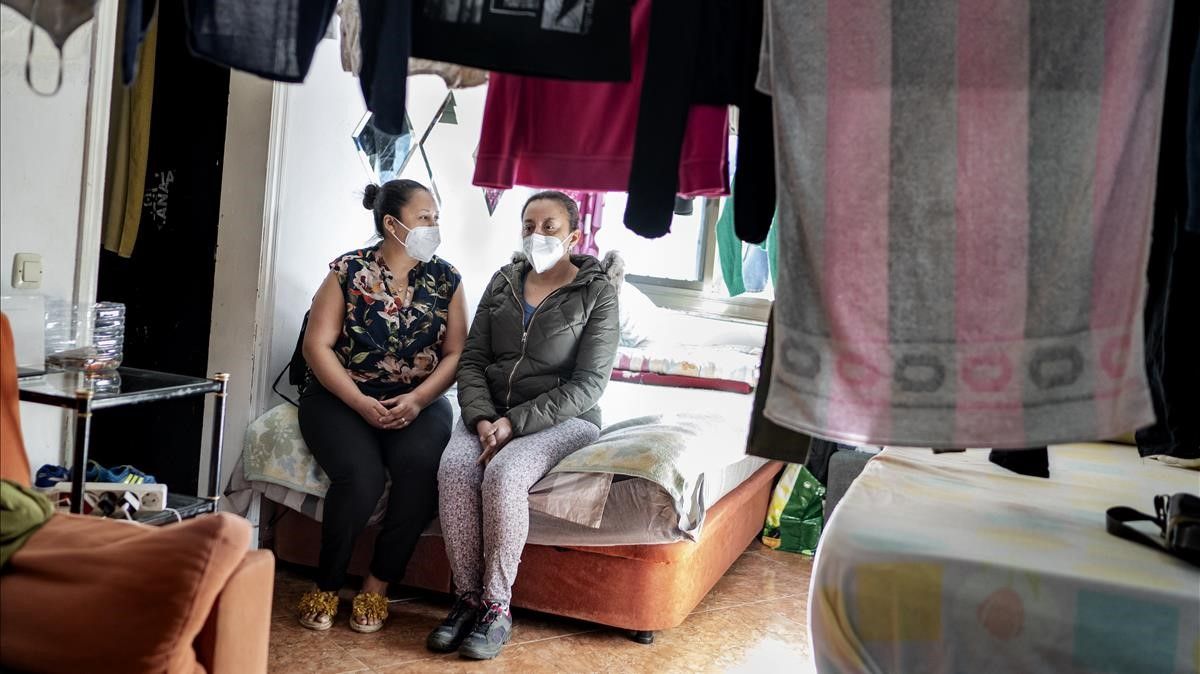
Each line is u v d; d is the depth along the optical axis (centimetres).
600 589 296
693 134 195
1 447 188
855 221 160
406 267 314
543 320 307
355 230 369
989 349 156
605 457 290
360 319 308
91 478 245
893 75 158
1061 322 154
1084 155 153
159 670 156
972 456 276
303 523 325
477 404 304
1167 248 186
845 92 160
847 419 160
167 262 339
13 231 231
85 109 246
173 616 155
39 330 228
